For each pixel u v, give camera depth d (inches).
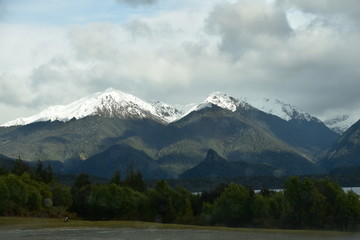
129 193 7170.3
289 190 5329.7
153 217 6948.8
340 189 5270.7
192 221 6510.8
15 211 6446.9
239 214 5940.0
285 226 5418.3
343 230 5017.2
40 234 4082.2
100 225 4953.3
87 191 7770.7
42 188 7313.0
